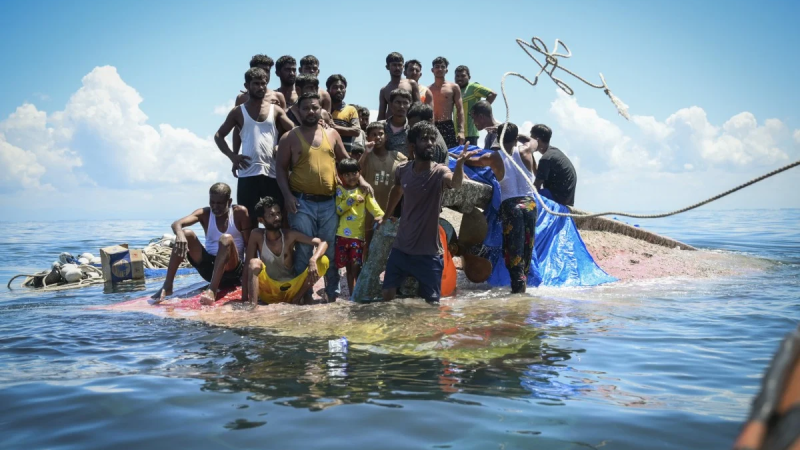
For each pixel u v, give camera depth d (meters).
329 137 7.69
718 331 5.60
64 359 4.86
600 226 11.71
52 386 4.09
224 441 3.11
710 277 9.63
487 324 5.82
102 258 11.23
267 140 7.98
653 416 3.39
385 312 6.36
